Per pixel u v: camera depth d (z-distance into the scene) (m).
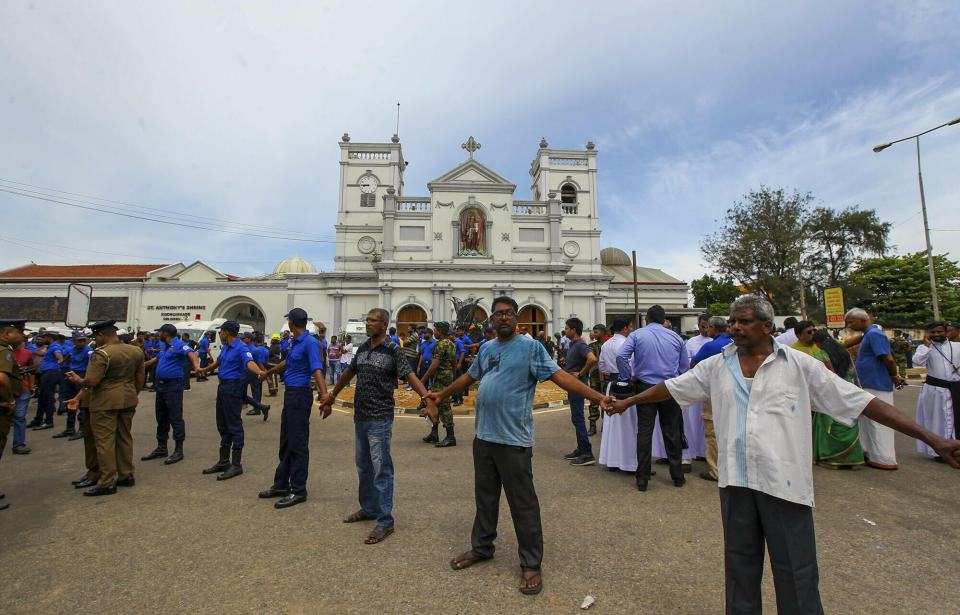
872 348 6.87
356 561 3.82
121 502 5.32
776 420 2.49
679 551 3.98
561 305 33.78
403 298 32.72
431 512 4.95
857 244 37.78
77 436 9.32
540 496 5.47
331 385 17.89
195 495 5.57
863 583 3.41
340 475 6.39
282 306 35.81
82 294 12.98
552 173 38.59
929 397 7.36
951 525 4.50
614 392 6.25
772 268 32.22
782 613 2.43
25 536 4.38
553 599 3.24
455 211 33.72
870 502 5.17
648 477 5.69
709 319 7.67
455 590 3.36
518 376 3.65
